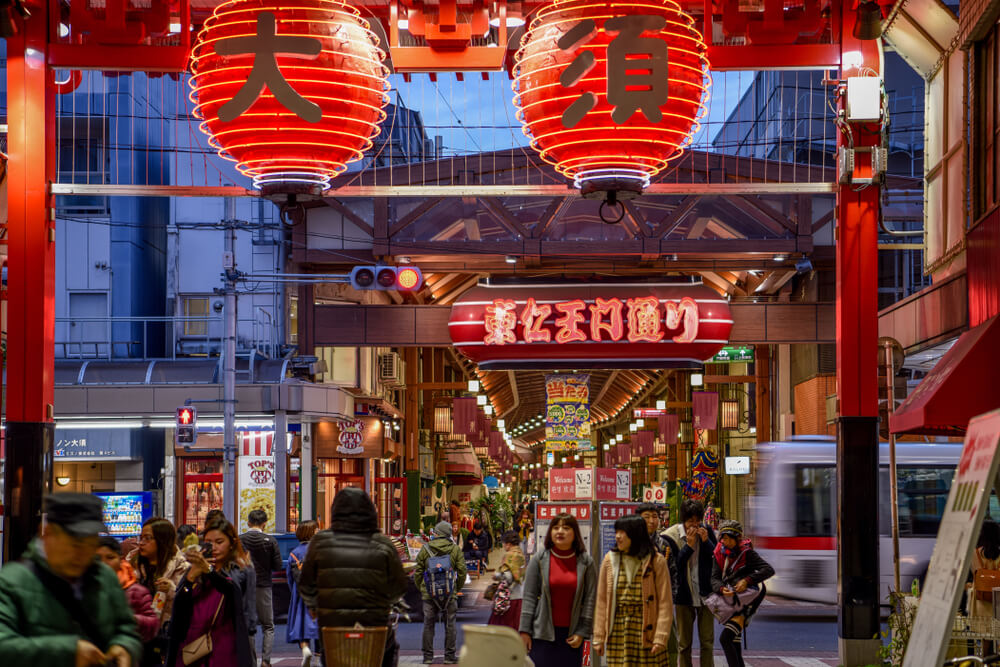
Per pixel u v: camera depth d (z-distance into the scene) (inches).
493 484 2412.6
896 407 511.5
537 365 929.5
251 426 1170.6
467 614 830.5
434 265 1147.3
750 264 1147.3
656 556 361.7
